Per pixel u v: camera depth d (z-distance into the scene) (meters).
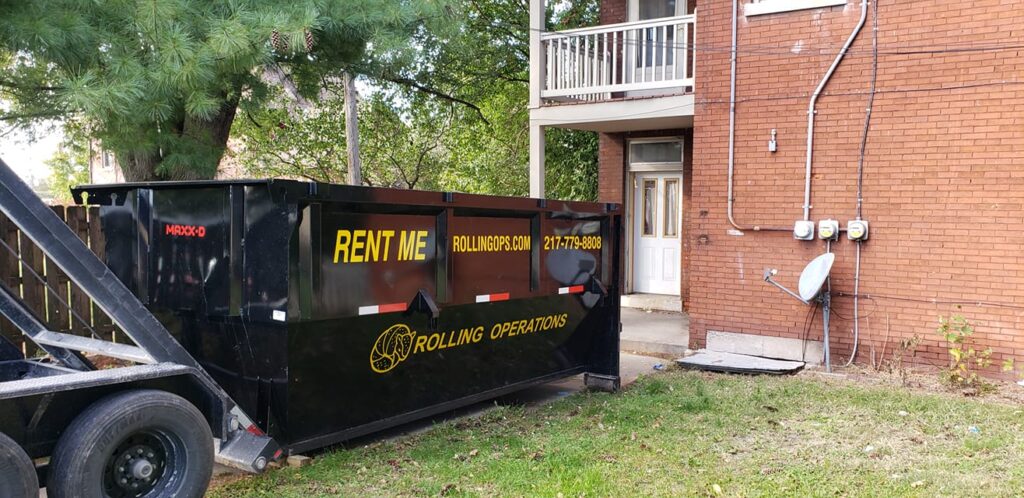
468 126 20.52
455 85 18.05
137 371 4.00
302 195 4.67
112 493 3.86
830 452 5.38
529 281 6.64
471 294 6.05
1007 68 7.39
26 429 3.62
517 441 5.64
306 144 18.97
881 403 6.69
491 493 4.61
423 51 9.94
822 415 6.36
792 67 8.50
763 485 4.71
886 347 8.16
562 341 7.18
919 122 7.86
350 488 4.71
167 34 6.17
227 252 4.94
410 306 5.52
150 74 6.17
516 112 20.41
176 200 5.21
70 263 3.83
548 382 7.07
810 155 8.44
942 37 7.69
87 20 6.21
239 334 4.96
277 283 4.74
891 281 8.09
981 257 7.61
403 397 5.64
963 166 7.66
